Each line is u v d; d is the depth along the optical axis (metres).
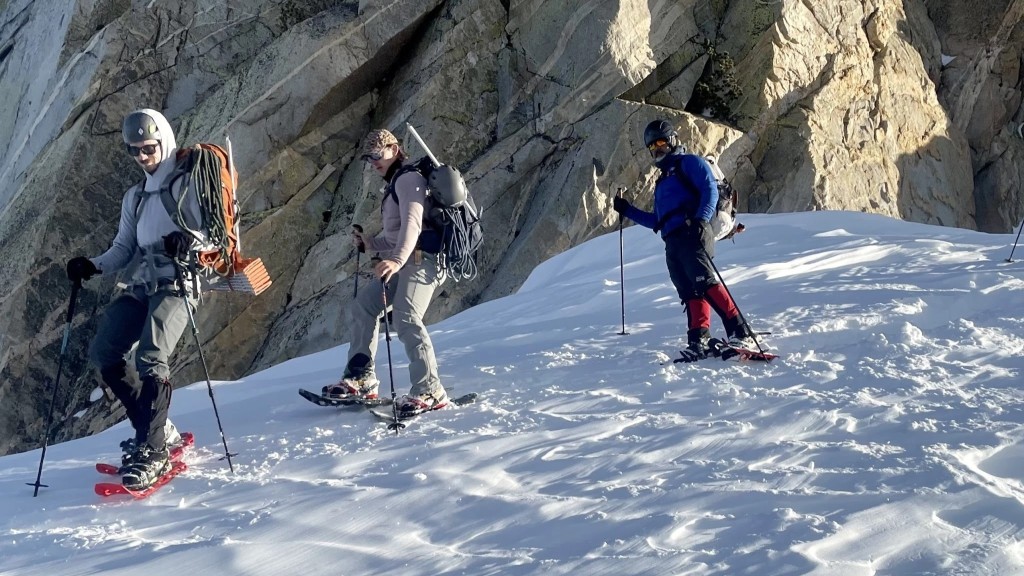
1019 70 26.09
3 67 23.17
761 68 21.55
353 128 20.27
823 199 21.02
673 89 21.14
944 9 26.45
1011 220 25.72
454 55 19.84
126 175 20.05
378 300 5.41
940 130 24.72
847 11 22.89
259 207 19.41
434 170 5.16
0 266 19.69
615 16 19.66
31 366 18.84
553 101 19.78
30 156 21.09
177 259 4.35
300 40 19.61
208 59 20.62
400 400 5.19
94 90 20.11
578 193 18.88
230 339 18.61
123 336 4.46
